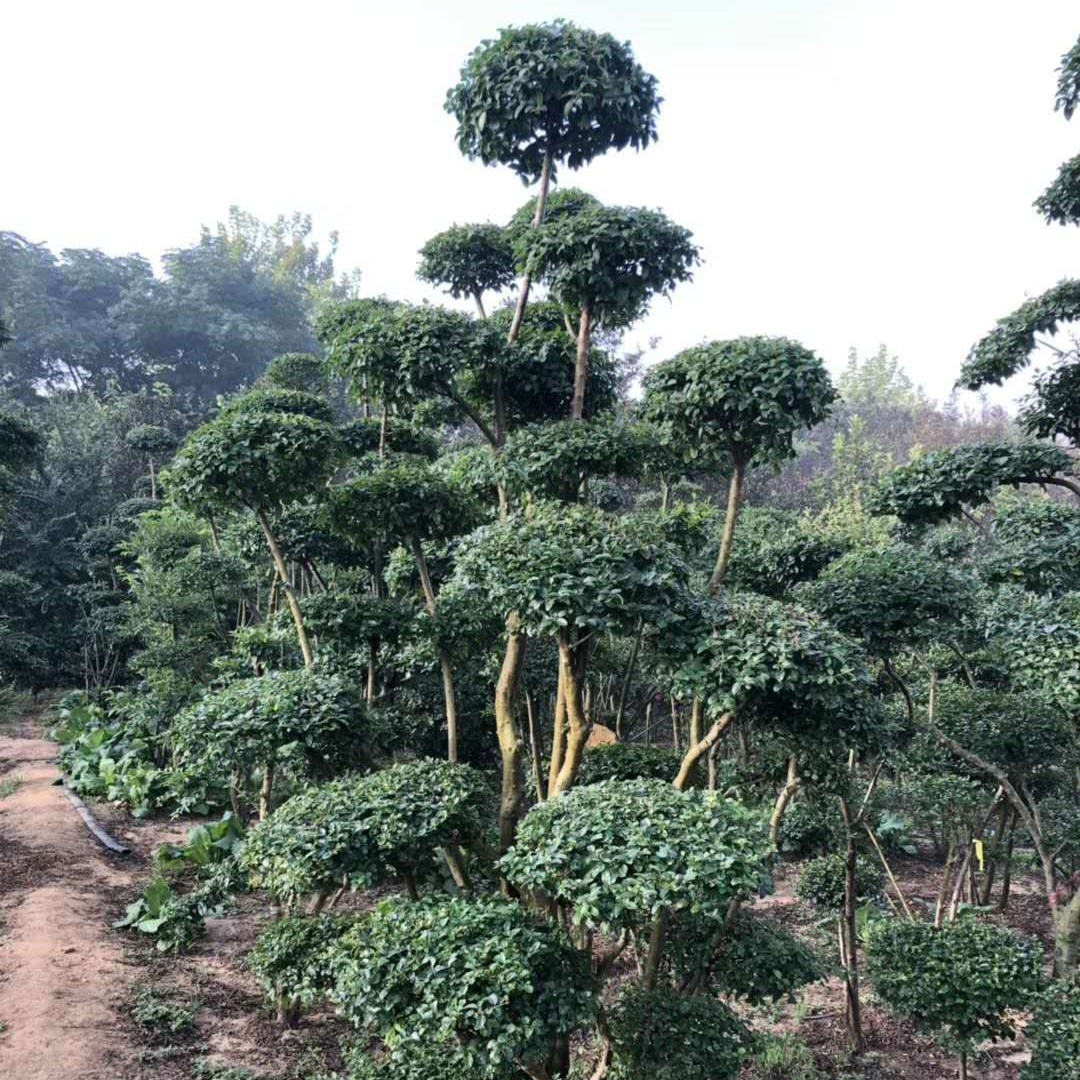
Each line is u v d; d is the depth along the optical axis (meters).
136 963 7.89
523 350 7.62
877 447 31.70
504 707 6.99
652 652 6.34
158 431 22.95
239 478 7.91
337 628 8.23
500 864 4.99
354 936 5.27
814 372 5.97
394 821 5.43
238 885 8.45
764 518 14.79
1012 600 8.56
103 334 37.72
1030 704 8.53
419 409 8.73
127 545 18.83
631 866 4.52
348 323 9.09
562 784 6.29
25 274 36.09
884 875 11.29
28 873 9.88
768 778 7.23
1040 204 8.20
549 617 5.27
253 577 15.13
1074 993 6.03
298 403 10.94
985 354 8.62
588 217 6.53
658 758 7.37
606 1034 5.56
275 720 6.81
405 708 10.55
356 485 7.49
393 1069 4.93
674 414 6.39
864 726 5.54
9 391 33.66
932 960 6.45
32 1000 6.70
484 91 7.02
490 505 8.95
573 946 5.13
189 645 15.55
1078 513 8.20
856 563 7.33
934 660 9.64
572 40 6.87
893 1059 7.34
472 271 8.68
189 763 7.22
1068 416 8.69
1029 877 12.16
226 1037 6.83
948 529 12.56
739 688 5.17
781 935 6.18
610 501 13.56
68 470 26.52
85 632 22.08
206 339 38.00
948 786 8.23
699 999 5.44
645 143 7.27
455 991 4.48
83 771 14.34
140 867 10.77
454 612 7.44
